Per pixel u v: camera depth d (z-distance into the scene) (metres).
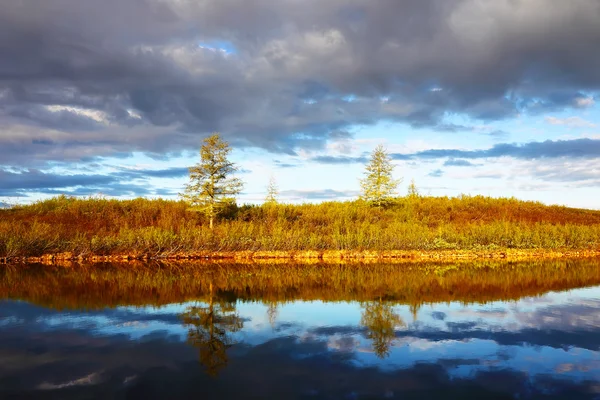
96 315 11.61
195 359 8.10
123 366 7.71
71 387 6.77
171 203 39.31
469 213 43.72
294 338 9.48
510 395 6.50
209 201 33.19
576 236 32.12
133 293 14.86
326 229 33.38
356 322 10.92
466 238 30.19
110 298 13.95
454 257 27.50
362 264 23.89
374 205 44.44
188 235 27.72
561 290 15.55
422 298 14.10
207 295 14.59
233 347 8.84
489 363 7.89
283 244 28.12
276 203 42.03
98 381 7.02
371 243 28.62
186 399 6.35
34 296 14.15
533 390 6.68
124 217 34.62
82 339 9.36
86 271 20.06
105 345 8.95
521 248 30.08
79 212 35.03
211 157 33.22
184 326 10.48
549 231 32.78
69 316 11.48
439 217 41.44
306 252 27.34
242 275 19.39
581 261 25.70
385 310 12.36
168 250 26.55
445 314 11.77
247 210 38.94
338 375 7.29
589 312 12.01
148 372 7.43
